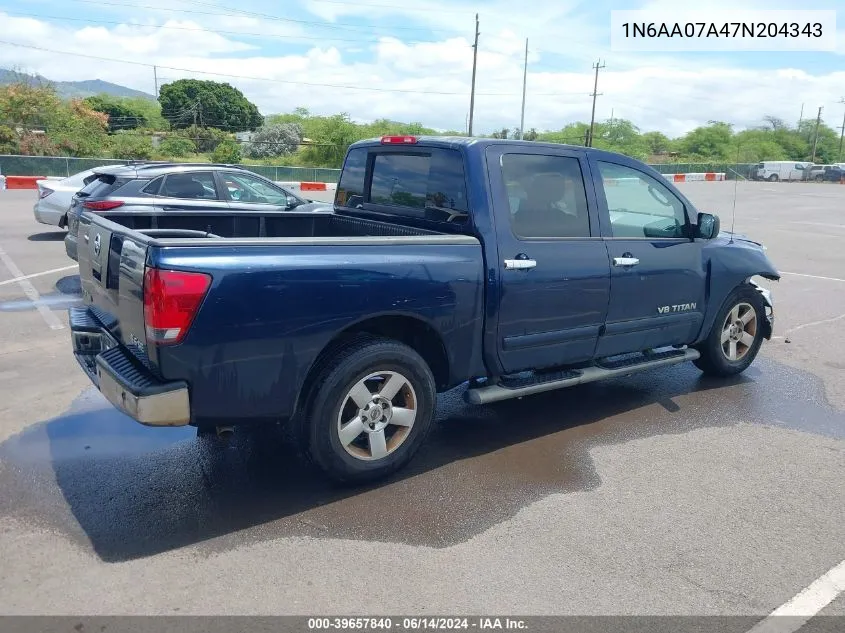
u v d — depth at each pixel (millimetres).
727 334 5934
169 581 3100
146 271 3238
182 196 9016
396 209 4879
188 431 4750
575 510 3814
